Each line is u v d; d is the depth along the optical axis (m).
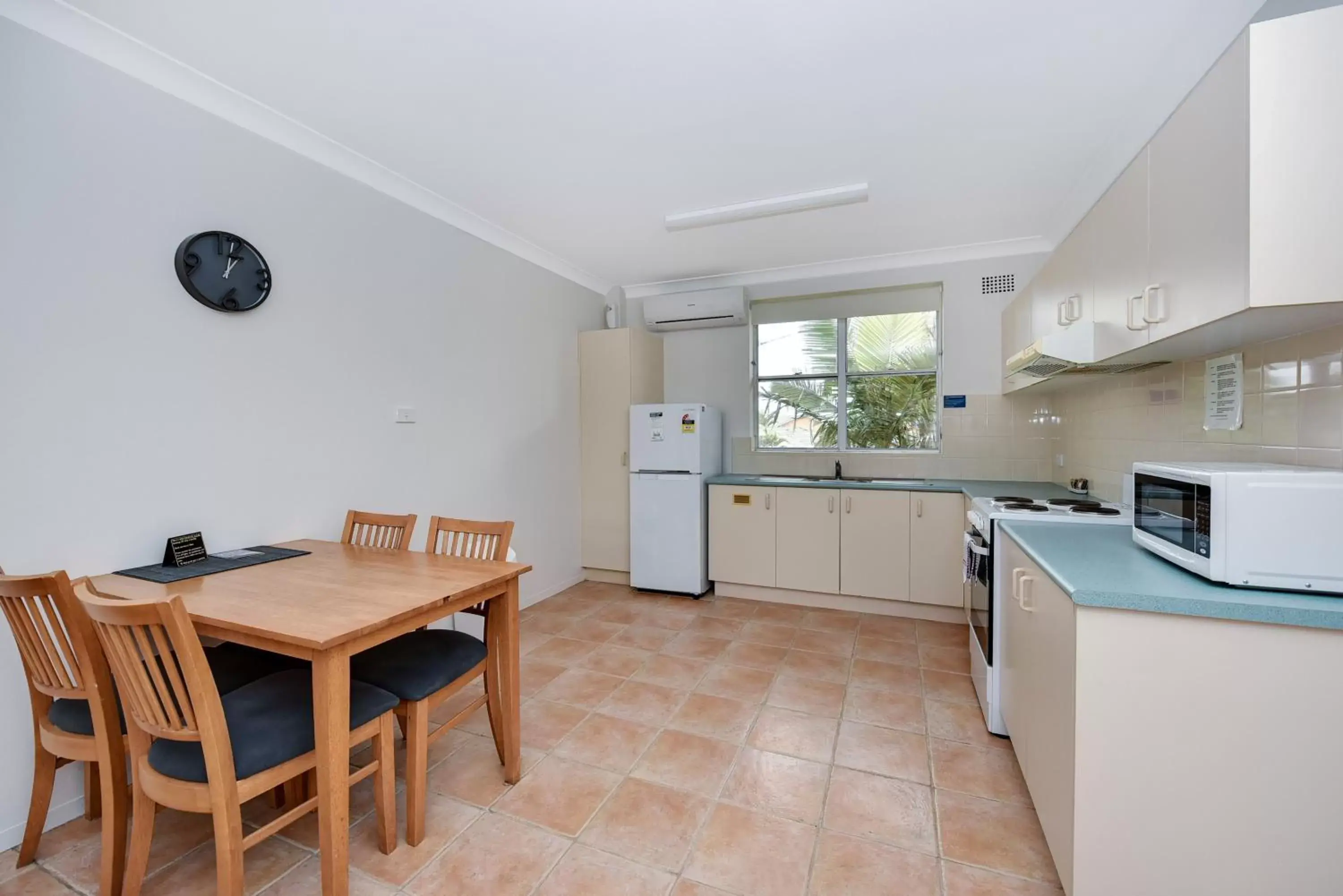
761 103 2.17
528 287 3.87
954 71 1.98
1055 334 2.08
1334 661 1.13
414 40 1.82
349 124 2.34
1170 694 1.22
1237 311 1.19
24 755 1.69
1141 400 2.43
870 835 1.72
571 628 3.51
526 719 2.43
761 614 3.77
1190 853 1.22
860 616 3.72
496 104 2.19
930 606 3.65
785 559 3.92
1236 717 1.19
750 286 4.45
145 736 1.42
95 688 1.43
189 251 2.04
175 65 1.94
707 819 1.80
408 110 2.23
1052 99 2.14
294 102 2.18
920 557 3.60
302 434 2.46
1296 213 1.12
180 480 2.04
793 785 1.97
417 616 1.57
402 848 1.68
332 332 2.59
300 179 2.44
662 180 2.85
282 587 1.73
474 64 1.94
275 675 1.72
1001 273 3.80
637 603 4.00
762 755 2.16
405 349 2.96
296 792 1.85
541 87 2.07
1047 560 1.57
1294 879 1.17
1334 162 1.11
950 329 3.94
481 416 3.47
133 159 1.91
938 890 1.51
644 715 2.46
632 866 1.61
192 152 2.07
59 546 1.75
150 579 1.79
